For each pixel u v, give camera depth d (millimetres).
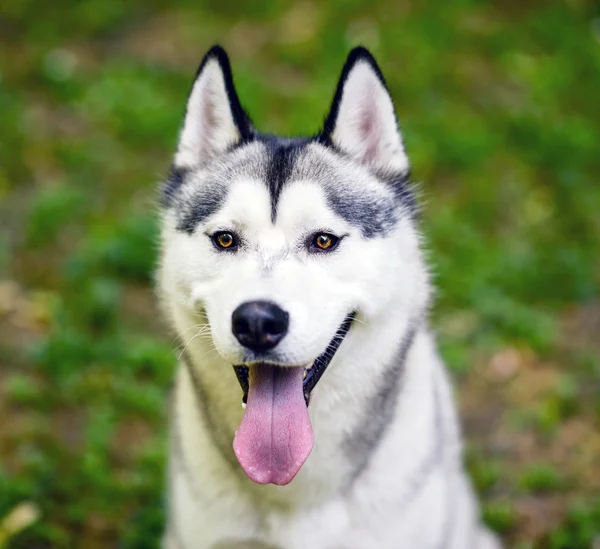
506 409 1308
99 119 1849
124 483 1186
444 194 1679
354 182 921
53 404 1285
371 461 935
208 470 947
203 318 917
